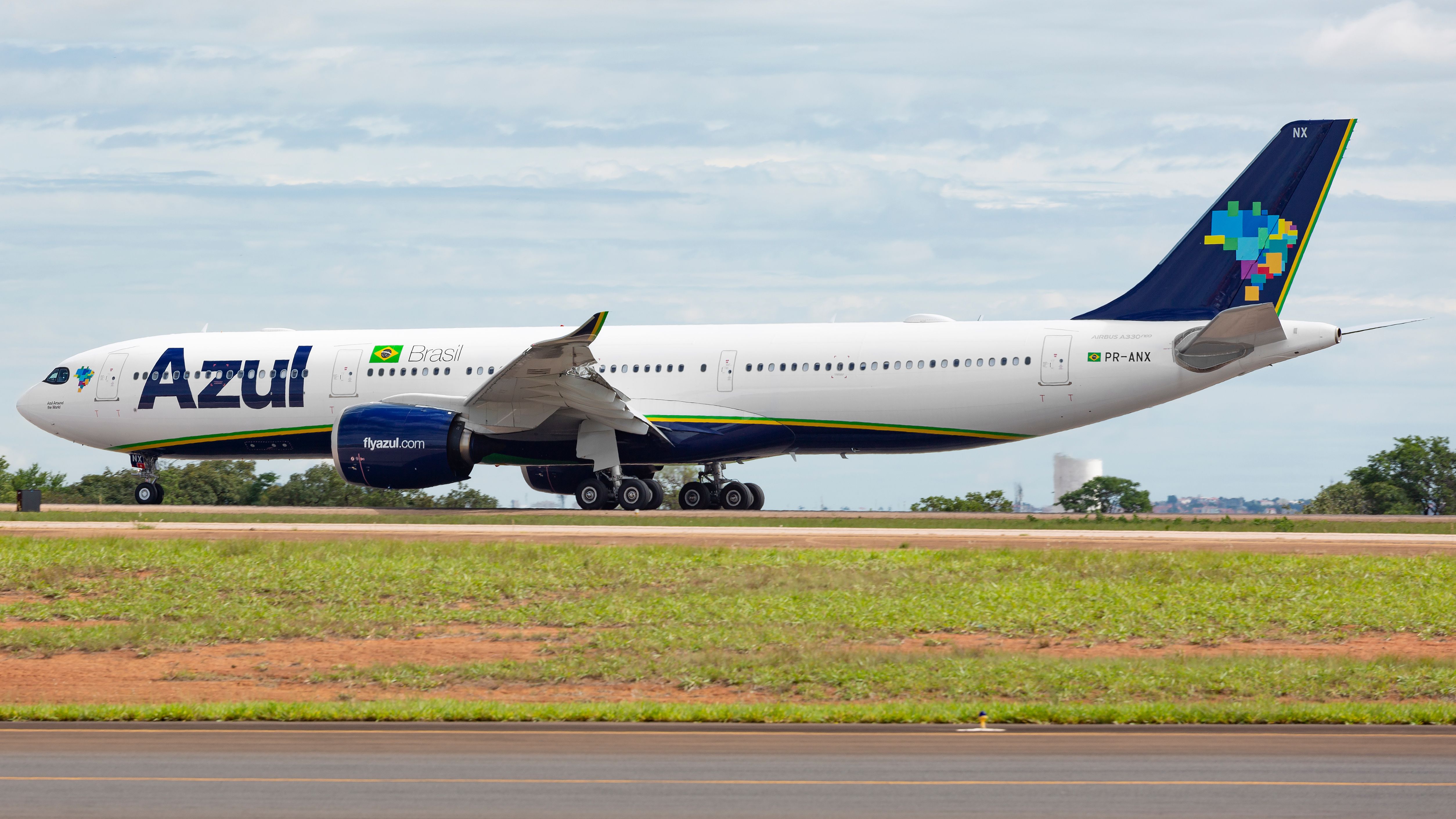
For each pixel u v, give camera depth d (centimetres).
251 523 10669
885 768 3500
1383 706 4597
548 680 5422
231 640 6216
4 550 8056
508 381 10200
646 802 3128
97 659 5941
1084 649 5991
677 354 11050
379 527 10025
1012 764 3559
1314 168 9925
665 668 5462
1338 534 9850
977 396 10338
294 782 3341
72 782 3347
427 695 5259
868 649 5894
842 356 10662
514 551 7875
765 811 3038
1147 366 10050
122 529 9831
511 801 3138
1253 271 10006
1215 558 7569
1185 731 4181
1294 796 3203
